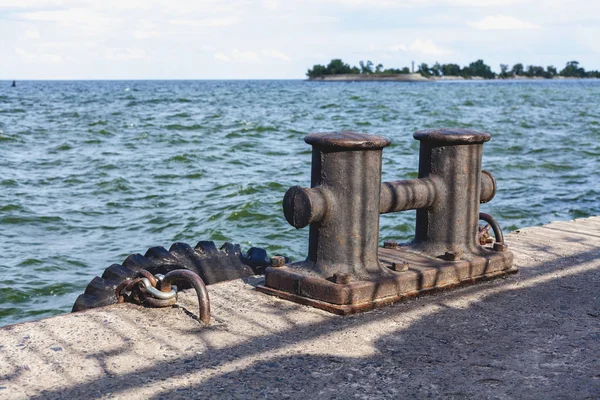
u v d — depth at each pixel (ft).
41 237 32.17
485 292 12.28
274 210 37.09
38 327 9.98
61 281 25.44
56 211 37.58
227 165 54.29
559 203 39.47
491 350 9.46
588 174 50.14
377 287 11.33
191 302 11.33
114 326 10.09
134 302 11.27
